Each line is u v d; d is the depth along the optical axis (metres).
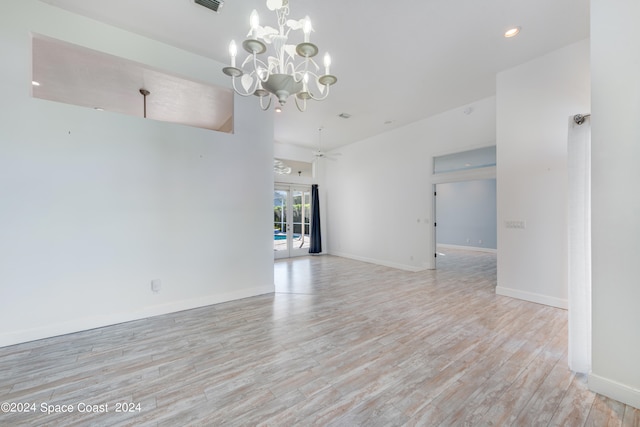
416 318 3.06
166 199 3.19
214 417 1.59
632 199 1.68
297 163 8.18
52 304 2.57
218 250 3.57
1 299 2.38
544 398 1.75
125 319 2.93
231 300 3.67
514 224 3.71
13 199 2.41
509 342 2.49
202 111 4.56
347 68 3.65
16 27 2.42
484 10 2.61
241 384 1.89
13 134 2.41
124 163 2.93
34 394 1.78
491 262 6.54
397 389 1.84
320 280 4.88
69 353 2.29
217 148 3.55
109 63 3.02
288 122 5.76
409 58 3.42
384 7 2.55
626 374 1.70
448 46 3.19
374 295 3.93
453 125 5.11
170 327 2.82
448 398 1.75
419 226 5.79
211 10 2.59
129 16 2.68
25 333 2.46
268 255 4.03
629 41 1.68
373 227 6.85
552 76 3.32
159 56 3.10
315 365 2.13
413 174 5.88
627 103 1.69
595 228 1.81
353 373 2.02
